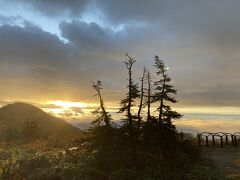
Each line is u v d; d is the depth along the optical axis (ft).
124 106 88.48
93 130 90.68
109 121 90.38
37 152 103.19
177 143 93.35
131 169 80.18
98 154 86.17
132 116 88.43
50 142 129.49
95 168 78.54
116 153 86.58
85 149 96.63
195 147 107.24
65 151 99.35
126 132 88.43
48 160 87.15
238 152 129.39
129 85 88.22
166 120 90.38
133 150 87.04
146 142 90.58
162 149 90.22
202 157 108.17
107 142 88.84
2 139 140.46
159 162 85.05
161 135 90.79
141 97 90.12
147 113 91.30
